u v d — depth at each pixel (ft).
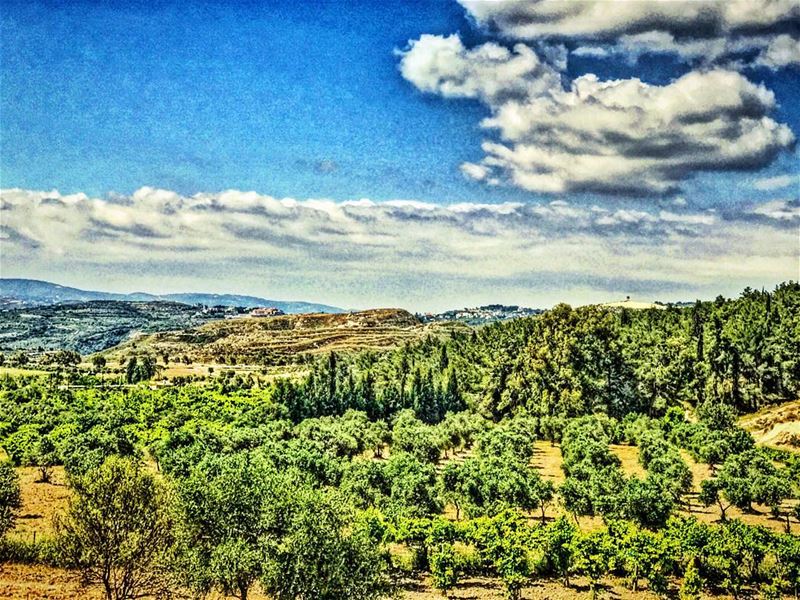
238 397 600.80
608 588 185.88
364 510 240.94
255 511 148.46
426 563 201.87
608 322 602.85
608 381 558.56
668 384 553.23
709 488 249.96
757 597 178.09
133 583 142.82
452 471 264.11
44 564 180.96
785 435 399.85
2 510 195.52
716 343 554.87
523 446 372.79
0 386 625.82
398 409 558.56
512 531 204.03
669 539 193.57
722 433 361.51
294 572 131.54
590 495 247.70
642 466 338.34
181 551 141.38
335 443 371.76
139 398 570.05
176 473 278.26
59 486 298.15
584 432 419.95
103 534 136.77
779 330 582.35
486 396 581.94
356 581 135.13
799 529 237.25
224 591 139.23
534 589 185.26
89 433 368.48
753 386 529.45
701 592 181.47
